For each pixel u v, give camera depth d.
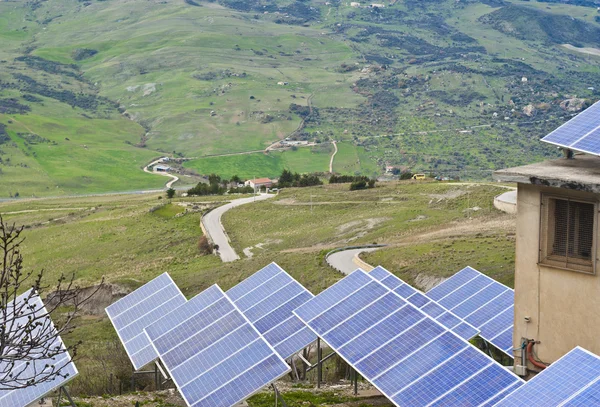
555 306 19.88
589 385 15.05
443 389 18.50
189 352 25.53
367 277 26.33
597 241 18.88
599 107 20.66
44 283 91.12
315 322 25.08
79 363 43.56
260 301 31.55
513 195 91.81
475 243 62.78
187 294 71.06
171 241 104.25
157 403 26.83
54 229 123.50
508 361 31.23
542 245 19.95
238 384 22.14
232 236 102.31
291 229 101.75
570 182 18.64
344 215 105.56
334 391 26.80
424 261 59.66
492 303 28.27
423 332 21.25
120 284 74.94
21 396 23.95
